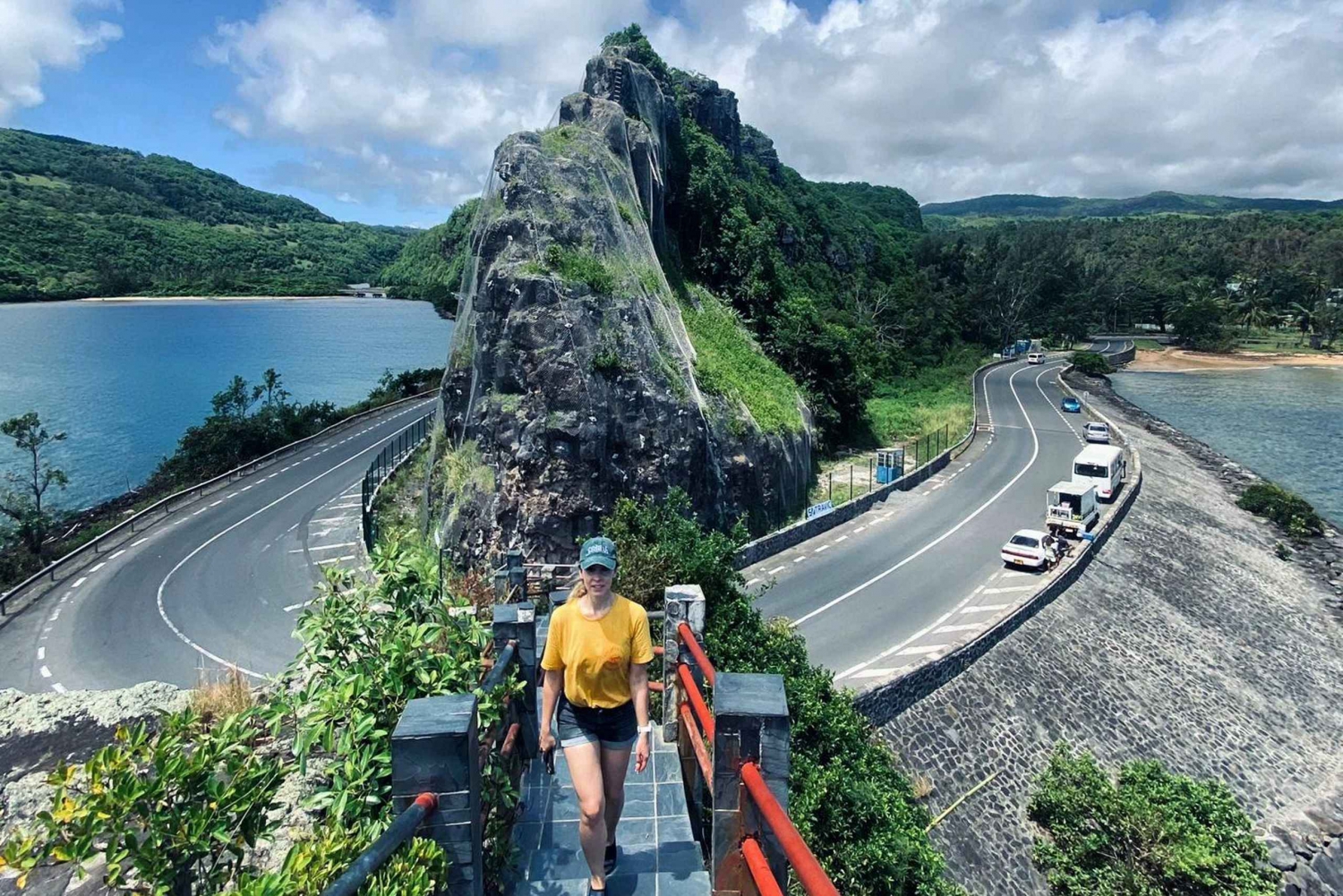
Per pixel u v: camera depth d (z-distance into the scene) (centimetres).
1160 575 3719
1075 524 3641
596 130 4112
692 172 5416
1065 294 12694
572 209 3444
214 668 2441
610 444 3122
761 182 8138
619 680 570
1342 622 3844
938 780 2092
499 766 603
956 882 1852
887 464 4634
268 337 13188
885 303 8881
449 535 3036
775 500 3994
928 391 7738
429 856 450
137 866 532
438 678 610
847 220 10688
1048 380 8838
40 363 10425
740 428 3788
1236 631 3469
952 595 3048
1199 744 2633
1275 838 2327
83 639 2652
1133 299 14038
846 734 1487
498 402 3086
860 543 3653
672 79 6512
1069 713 2503
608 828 588
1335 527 5134
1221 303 13962
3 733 1083
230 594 3009
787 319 5384
